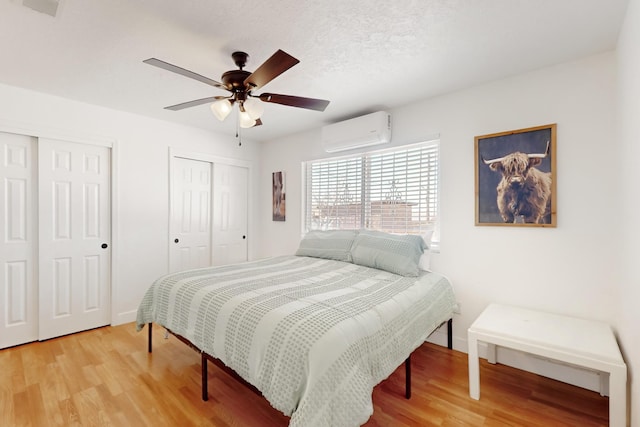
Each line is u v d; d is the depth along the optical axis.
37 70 2.23
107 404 1.82
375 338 1.51
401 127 2.96
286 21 1.67
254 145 4.40
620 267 1.83
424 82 2.44
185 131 3.61
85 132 2.88
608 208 1.97
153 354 2.46
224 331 1.65
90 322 2.97
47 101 2.67
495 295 2.42
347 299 1.76
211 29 1.74
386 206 3.14
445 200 2.68
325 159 3.68
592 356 1.57
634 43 1.38
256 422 1.68
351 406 1.25
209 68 2.20
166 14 1.61
